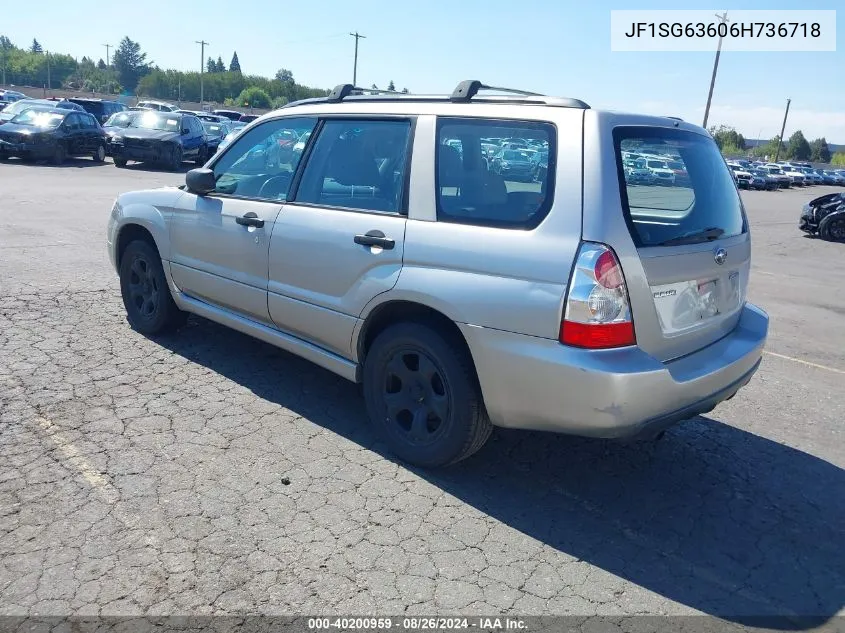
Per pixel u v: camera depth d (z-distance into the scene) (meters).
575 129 3.26
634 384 3.08
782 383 5.83
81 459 3.65
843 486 4.04
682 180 3.57
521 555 3.15
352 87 4.48
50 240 8.93
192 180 4.70
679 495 3.80
